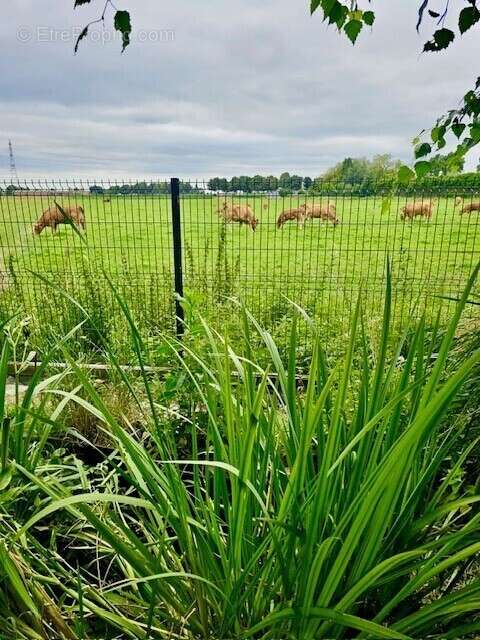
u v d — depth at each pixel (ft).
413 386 2.57
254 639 3.25
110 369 7.45
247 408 3.20
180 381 5.96
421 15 5.76
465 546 3.18
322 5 6.22
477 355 2.20
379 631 2.38
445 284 11.34
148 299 12.34
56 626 3.36
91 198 12.16
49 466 4.41
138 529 5.15
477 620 3.15
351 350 2.58
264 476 3.32
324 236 12.68
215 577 3.19
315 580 2.59
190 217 12.57
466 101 6.52
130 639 3.64
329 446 2.62
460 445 4.50
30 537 3.88
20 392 8.87
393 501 2.73
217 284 11.96
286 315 11.85
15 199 12.00
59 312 11.18
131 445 3.10
